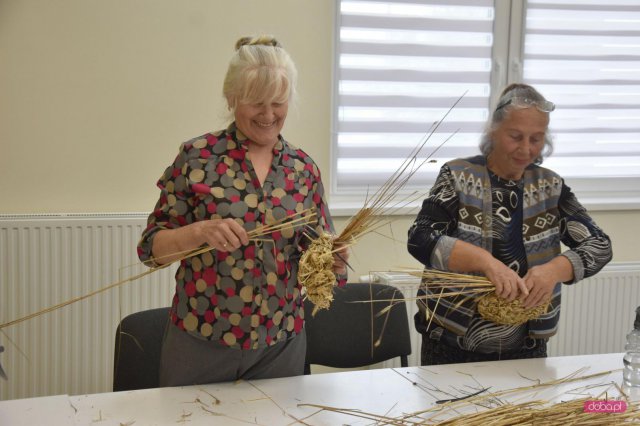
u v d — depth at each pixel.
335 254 1.83
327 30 3.21
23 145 2.98
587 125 3.66
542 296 1.96
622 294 3.53
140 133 3.09
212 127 3.16
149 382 2.23
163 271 3.07
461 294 2.07
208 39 3.10
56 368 3.01
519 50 3.50
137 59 3.04
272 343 1.87
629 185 3.75
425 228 2.09
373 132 3.41
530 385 1.90
